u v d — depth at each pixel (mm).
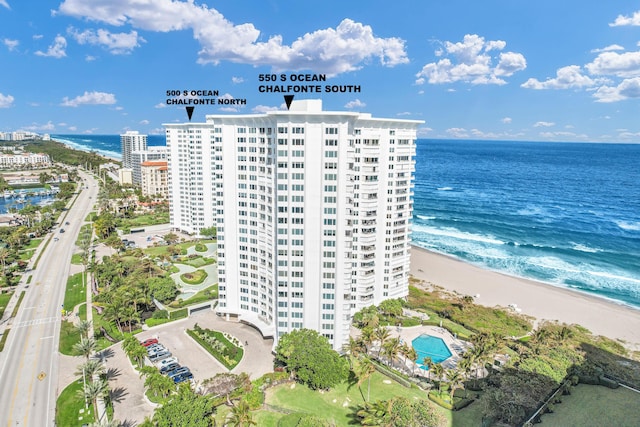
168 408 66250
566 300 140625
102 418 73688
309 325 94000
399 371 91312
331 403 79500
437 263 180375
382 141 110000
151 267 150500
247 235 106438
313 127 84938
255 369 91500
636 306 138125
